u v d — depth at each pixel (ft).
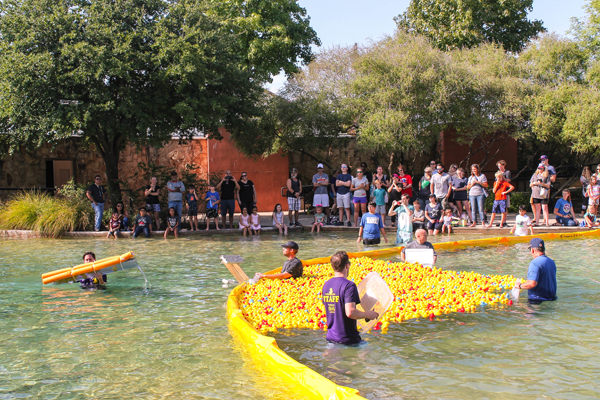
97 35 43.70
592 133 55.52
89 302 21.74
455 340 16.43
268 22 76.33
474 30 77.10
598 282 24.57
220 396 12.18
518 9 81.15
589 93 56.24
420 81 57.62
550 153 73.15
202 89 47.06
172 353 15.26
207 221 49.85
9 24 44.11
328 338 16.49
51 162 67.97
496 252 35.42
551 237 41.88
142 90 47.85
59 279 23.88
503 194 44.91
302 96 64.90
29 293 23.47
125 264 24.63
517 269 28.76
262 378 13.29
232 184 50.49
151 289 24.18
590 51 66.49
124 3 46.14
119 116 48.29
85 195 53.42
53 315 19.62
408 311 19.43
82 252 36.99
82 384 13.03
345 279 16.44
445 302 20.84
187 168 56.95
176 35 46.60
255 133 64.95
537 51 63.31
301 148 68.69
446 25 80.33
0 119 47.03
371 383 12.92
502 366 14.03
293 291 22.41
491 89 60.13
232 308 19.35
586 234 42.80
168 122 50.47
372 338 16.79
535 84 60.75
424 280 25.13
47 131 44.24
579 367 13.88
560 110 58.18
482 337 16.69
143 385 12.91
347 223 51.42
